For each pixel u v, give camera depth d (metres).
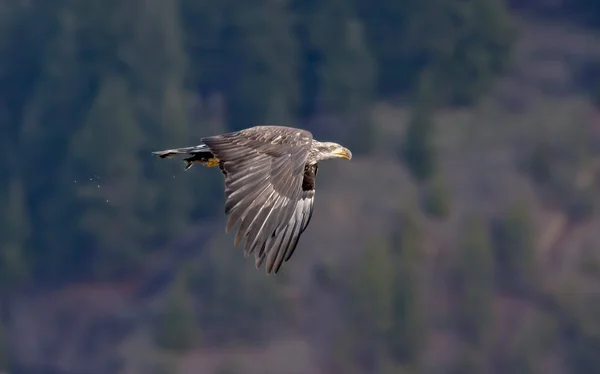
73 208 79.31
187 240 78.19
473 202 80.88
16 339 74.06
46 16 93.31
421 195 80.75
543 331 69.12
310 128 93.50
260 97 94.00
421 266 72.88
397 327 66.44
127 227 77.94
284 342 67.56
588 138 88.31
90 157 79.00
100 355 70.94
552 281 73.50
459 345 68.62
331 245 74.38
